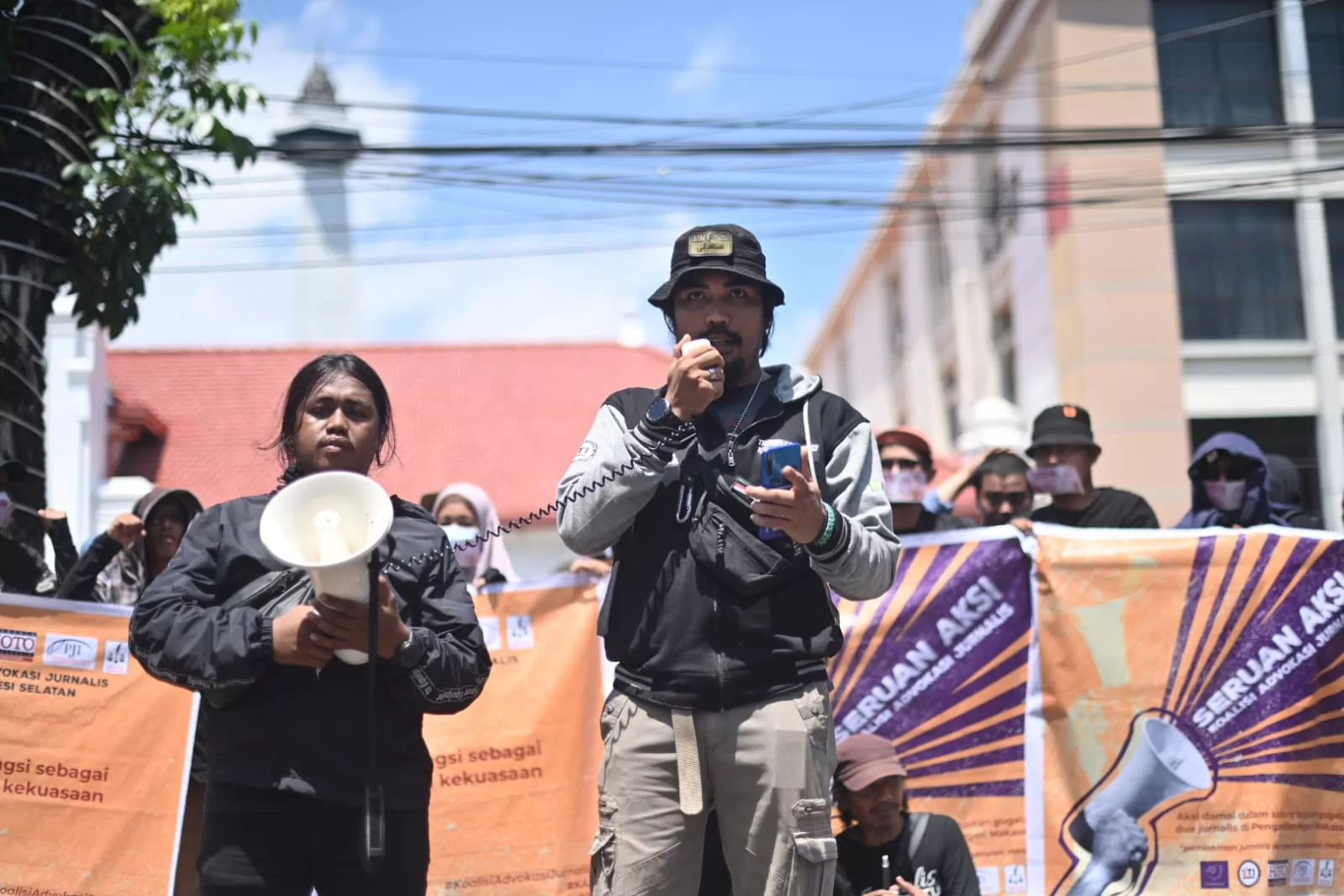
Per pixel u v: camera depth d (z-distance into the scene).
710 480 3.29
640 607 3.26
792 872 3.13
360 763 3.07
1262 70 18.05
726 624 3.19
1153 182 17.86
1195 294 17.92
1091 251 17.92
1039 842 5.13
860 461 3.38
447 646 3.13
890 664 5.29
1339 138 17.64
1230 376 17.81
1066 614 5.27
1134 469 17.58
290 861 3.04
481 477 21.22
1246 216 18.03
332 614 2.94
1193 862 5.08
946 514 7.11
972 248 23.31
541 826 5.15
